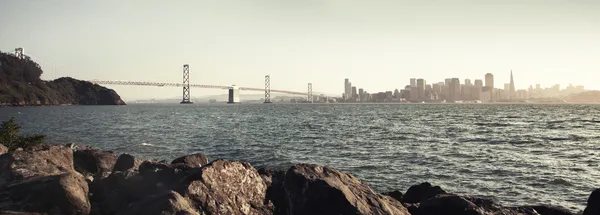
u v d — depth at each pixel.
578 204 15.12
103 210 8.48
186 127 52.00
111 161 12.66
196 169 9.08
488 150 28.33
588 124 55.44
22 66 195.00
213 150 29.56
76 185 8.18
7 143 19.23
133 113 103.00
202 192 8.37
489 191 16.94
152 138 38.03
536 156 25.48
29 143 19.95
